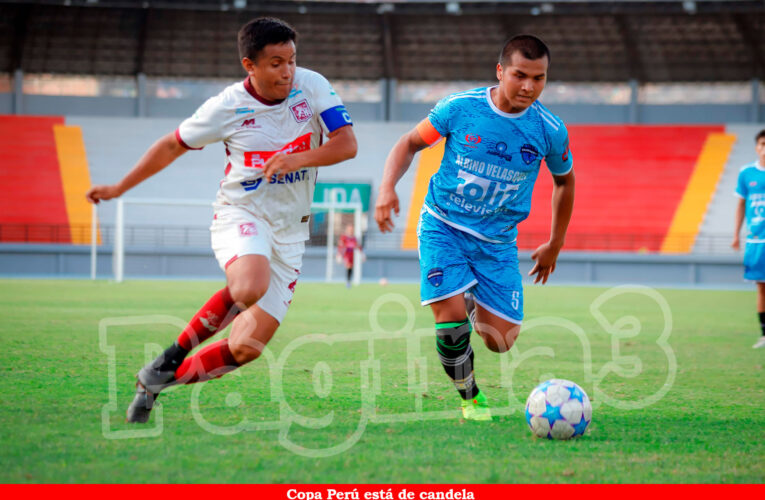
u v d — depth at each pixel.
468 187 9.33
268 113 8.30
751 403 10.70
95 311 25.73
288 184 8.52
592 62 80.44
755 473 6.94
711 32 81.12
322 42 82.06
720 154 72.69
